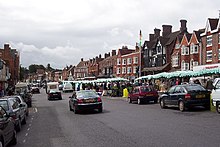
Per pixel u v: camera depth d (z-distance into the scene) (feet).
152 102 94.58
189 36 188.75
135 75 247.70
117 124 45.27
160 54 215.92
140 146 28.55
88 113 65.92
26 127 47.50
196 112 58.23
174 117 51.03
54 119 57.06
